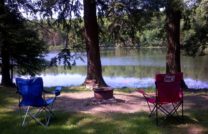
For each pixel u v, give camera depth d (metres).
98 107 7.84
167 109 7.44
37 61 16.44
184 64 32.69
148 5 11.87
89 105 8.09
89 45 12.56
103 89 8.37
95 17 12.56
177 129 6.06
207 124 6.33
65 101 8.72
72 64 13.67
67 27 13.43
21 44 14.90
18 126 6.53
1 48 14.05
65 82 24.75
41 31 16.48
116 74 28.12
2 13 13.86
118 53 53.81
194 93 10.46
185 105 7.93
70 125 6.49
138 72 28.88
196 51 17.22
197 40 16.91
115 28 12.83
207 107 7.69
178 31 13.59
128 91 10.62
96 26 12.61
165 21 13.95
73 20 13.38
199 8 11.80
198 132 5.89
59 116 7.08
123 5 11.91
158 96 6.30
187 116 6.84
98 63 12.62
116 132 5.99
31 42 15.47
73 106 8.05
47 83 24.28
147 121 6.54
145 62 37.72
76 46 13.93
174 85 6.30
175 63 13.54
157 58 41.72
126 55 49.03
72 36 13.95
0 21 13.52
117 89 11.52
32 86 6.30
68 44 13.92
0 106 8.31
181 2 11.65
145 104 8.09
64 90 11.05
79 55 13.82
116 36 13.28
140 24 12.82
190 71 27.31
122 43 13.88
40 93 6.36
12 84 15.30
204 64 31.97
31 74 16.94
